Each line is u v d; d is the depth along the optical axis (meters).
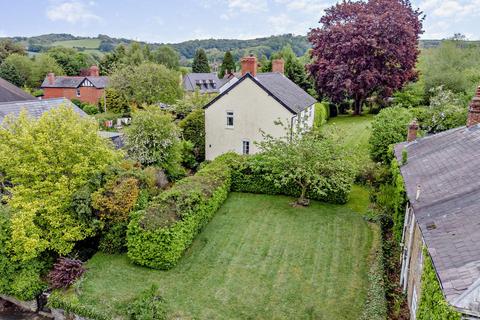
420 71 42.69
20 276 14.06
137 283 14.01
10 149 15.23
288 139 22.03
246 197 22.36
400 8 40.88
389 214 18.70
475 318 6.28
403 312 11.78
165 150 24.64
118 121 44.44
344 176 20.12
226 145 29.02
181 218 15.91
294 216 19.62
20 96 37.81
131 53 87.25
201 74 73.62
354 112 44.88
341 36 39.28
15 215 14.25
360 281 13.88
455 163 12.34
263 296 13.23
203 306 12.74
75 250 16.23
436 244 8.19
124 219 16.00
